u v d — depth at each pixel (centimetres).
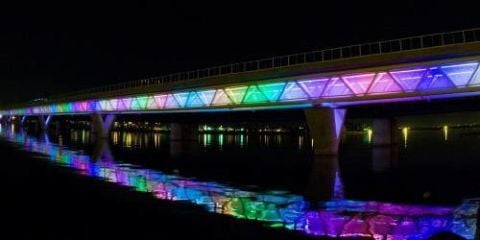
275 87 5588
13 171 4144
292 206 2620
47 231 1972
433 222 2155
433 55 4088
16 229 1995
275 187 3441
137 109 8812
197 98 6931
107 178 3838
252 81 5800
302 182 3744
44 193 2947
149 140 11912
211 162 5653
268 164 5372
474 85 3944
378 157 6006
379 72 4503
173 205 2605
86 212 2361
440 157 5972
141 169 4719
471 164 5106
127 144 9750
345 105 5231
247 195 3025
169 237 1891
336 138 5331
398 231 1998
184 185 3506
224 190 3266
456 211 2286
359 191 3225
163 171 4559
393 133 7600
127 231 1980
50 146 8225
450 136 14188
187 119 10644
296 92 5369
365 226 2097
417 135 15162
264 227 2073
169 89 7500
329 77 4934
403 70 4334
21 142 9325
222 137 14625
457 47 3934
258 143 10581
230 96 6250
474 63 3912
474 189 3278
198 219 2231
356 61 4634
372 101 4725
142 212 2372
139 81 8669
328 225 2105
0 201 2638
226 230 1991
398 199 2867
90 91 11031
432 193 3094
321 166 4931
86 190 3112
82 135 13862
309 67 5078
